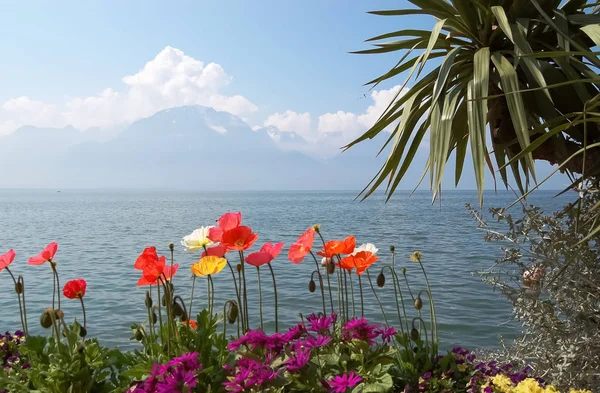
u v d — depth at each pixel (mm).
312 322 2008
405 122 3232
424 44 3553
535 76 2932
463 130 3465
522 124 2764
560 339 2877
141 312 9609
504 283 3145
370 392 1862
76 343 2238
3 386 2182
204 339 2182
